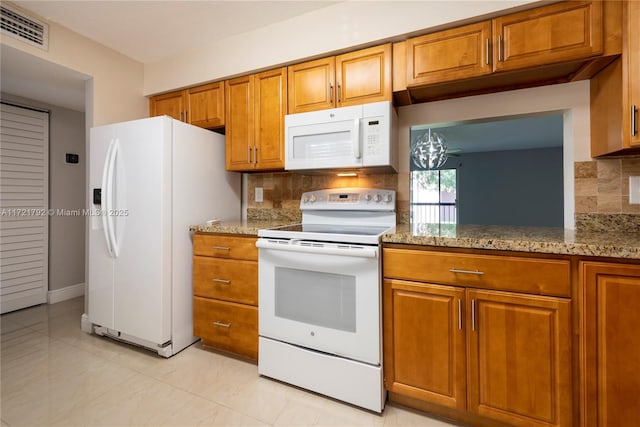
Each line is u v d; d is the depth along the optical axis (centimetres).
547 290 118
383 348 148
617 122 134
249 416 144
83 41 226
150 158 196
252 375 178
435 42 165
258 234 179
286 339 168
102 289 217
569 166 169
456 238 130
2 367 185
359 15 184
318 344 158
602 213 159
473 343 130
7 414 143
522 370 123
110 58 243
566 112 171
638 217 153
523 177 589
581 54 136
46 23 205
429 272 137
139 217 199
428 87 173
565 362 116
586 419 114
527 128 420
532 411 122
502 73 153
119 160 206
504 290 125
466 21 158
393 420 142
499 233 151
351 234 155
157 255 193
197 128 218
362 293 147
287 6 193
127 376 176
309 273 162
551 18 142
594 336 112
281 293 170
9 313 277
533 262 120
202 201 222
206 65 238
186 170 209
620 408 110
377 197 200
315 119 190
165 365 188
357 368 149
